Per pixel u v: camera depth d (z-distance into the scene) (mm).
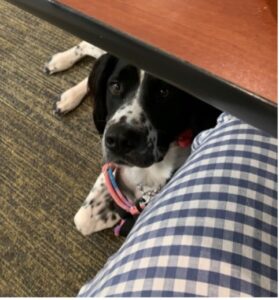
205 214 625
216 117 1196
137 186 1357
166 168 1304
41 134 1541
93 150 1481
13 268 1248
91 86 1282
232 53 466
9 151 1507
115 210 1300
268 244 603
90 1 545
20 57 1780
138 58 508
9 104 1637
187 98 1149
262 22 490
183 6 521
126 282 589
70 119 1569
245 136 728
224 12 507
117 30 509
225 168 685
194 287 557
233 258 581
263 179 674
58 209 1356
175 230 618
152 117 1134
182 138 1247
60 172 1439
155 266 587
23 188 1411
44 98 1641
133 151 1135
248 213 628
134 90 1127
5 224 1337
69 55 1721
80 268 1232
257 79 441
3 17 1932
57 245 1281
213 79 454
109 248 1266
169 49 480
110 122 1136
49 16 582
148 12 520
